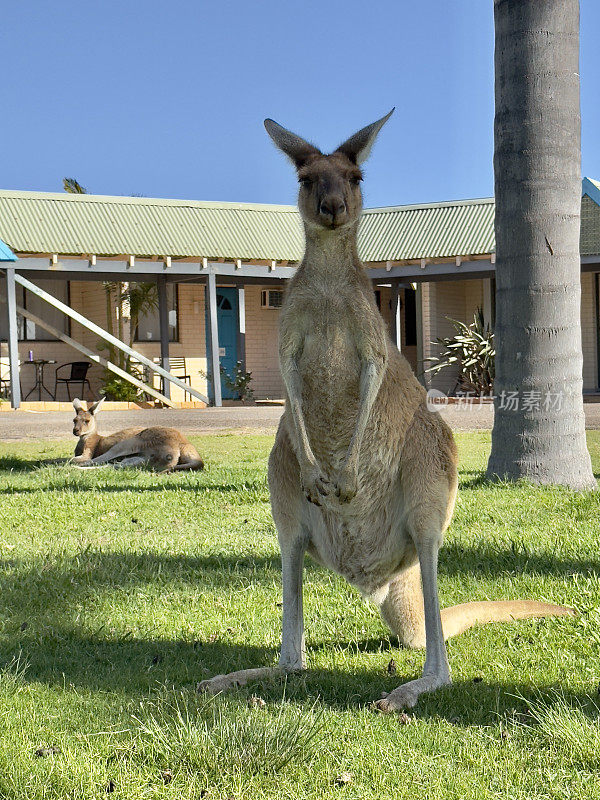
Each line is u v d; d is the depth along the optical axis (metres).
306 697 3.63
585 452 8.85
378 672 4.02
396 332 22.31
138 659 4.18
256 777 2.82
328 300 3.85
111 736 3.14
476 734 3.17
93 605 5.08
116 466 11.43
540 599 5.03
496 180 8.80
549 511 7.41
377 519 3.96
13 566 5.91
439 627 3.75
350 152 4.23
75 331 24.11
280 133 4.31
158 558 6.16
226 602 5.17
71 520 7.83
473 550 6.03
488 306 23.52
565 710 3.26
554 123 8.52
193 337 24.73
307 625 4.81
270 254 21.31
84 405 12.13
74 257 19.73
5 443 14.71
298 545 4.04
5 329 22.95
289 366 3.92
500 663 4.00
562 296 8.68
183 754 2.94
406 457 3.88
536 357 8.72
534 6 8.44
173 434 11.55
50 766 2.87
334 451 3.97
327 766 2.92
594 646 4.24
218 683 3.69
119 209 21.22
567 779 2.81
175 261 21.33
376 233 22.23
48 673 3.92
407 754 3.01
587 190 20.78
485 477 9.11
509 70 8.57
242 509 8.24
